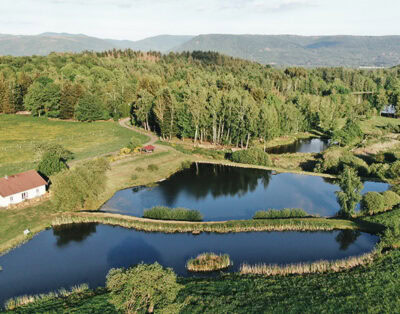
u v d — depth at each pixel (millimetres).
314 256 43250
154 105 118938
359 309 31688
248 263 41625
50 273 39719
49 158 66500
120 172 75688
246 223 51406
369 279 36438
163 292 29062
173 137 115375
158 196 65562
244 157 88188
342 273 38031
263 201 63125
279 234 49250
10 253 43875
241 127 101938
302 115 131875
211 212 58438
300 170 82438
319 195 65688
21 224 50562
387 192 56844
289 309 31703
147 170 78250
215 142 108312
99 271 40281
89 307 32344
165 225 51094
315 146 112125
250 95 129000
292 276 37875
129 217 54250
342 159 78125
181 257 43406
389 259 40625
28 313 31641
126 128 126500
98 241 47406
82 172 58906
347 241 47062
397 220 50625
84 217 53500
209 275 39156
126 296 27906
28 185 58438
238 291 34719
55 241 47250
